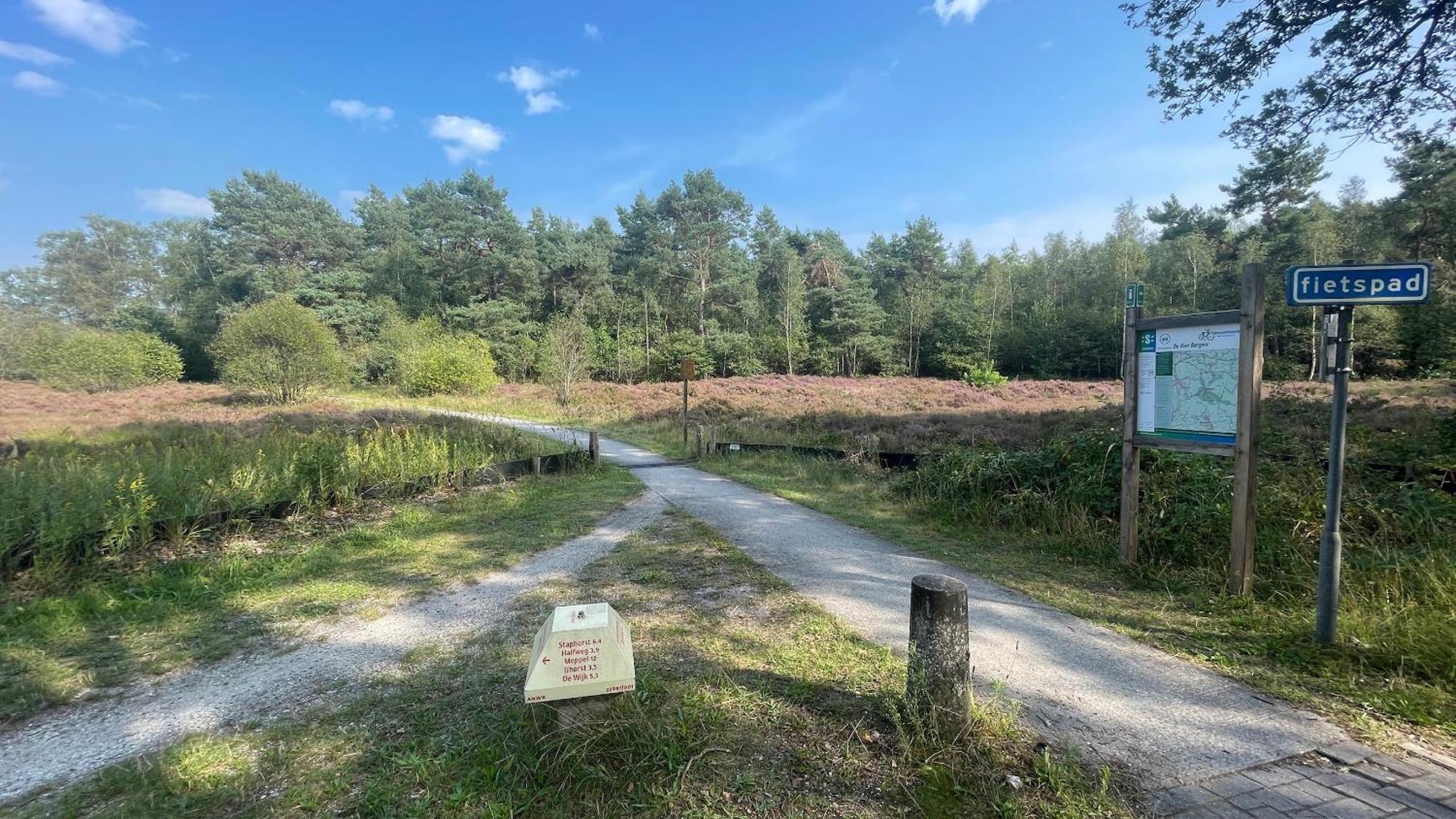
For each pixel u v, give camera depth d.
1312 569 4.71
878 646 3.82
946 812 2.31
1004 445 12.67
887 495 8.91
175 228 71.00
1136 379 5.39
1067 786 2.44
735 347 48.94
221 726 3.13
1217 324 4.71
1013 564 5.70
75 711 3.33
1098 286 51.97
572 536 7.02
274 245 52.25
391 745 2.87
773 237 68.62
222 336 28.52
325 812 2.43
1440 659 3.35
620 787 2.45
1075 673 3.47
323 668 3.79
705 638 4.00
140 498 6.17
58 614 4.65
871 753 2.67
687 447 15.32
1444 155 10.84
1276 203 37.84
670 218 56.12
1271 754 2.68
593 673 2.57
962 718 2.73
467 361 34.69
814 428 17.75
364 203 61.56
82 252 66.12
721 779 2.50
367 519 7.75
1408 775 2.53
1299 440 7.29
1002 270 63.97
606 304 54.81
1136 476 5.43
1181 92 10.74
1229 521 5.32
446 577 5.63
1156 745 2.75
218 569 5.73
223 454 8.55
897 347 55.16
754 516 7.86
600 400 29.84
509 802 2.38
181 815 2.43
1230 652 3.73
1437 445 7.41
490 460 10.84
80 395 27.36
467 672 3.64
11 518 5.37
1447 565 4.32
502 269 52.59
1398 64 8.91
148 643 4.22
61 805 2.53
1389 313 17.14
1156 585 5.02
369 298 51.50
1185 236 43.47
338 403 26.58
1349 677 3.34
